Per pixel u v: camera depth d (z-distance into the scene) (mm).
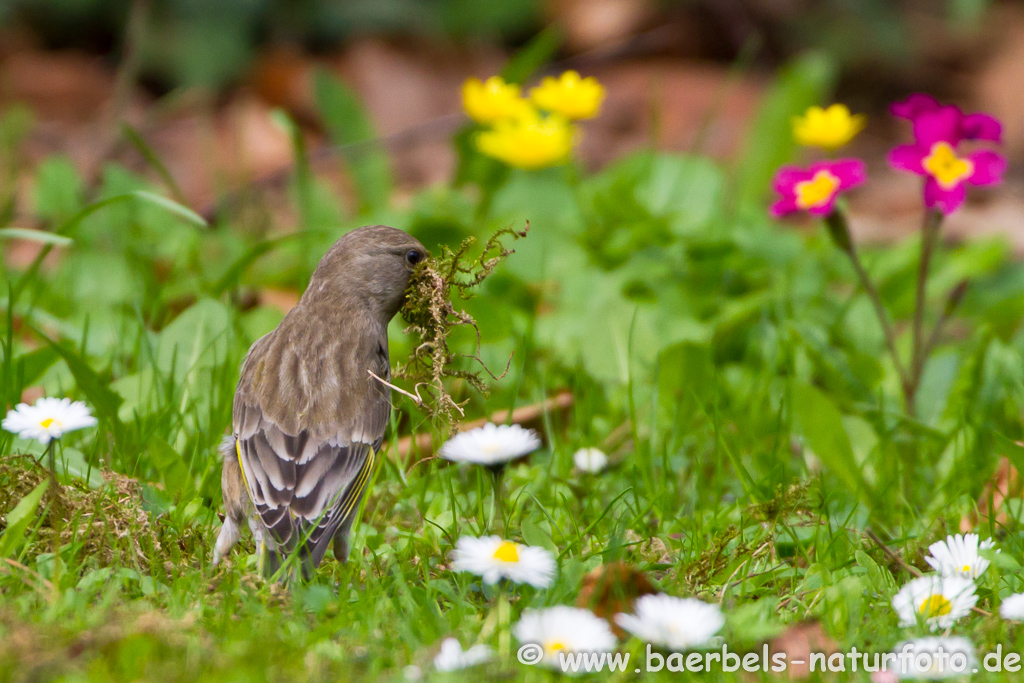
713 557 7309
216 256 15297
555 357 11812
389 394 8273
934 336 10547
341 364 8023
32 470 7566
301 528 7156
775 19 24688
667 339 12102
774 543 7625
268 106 21969
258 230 16391
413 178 21172
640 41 23969
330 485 7504
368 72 22562
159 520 7441
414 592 6695
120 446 8516
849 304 12367
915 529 8352
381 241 8445
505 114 12930
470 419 10383
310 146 21297
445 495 8492
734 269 13133
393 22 23469
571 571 6734
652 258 13414
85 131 21281
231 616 6242
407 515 8289
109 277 13328
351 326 8227
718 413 9492
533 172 15344
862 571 7109
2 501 7355
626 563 7309
